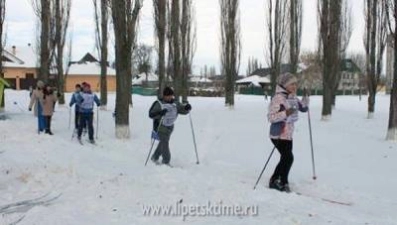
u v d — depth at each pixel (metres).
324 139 17.22
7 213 6.80
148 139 17.02
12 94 45.91
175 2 32.44
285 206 7.67
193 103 40.44
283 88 9.45
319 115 29.33
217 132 18.97
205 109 31.91
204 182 8.97
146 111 28.28
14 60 69.44
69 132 18.47
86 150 13.23
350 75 83.44
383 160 13.00
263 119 24.55
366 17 29.23
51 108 17.28
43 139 14.43
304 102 9.94
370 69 28.67
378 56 28.52
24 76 69.94
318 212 7.41
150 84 82.62
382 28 28.34
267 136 17.83
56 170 9.70
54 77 31.08
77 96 16.23
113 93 63.06
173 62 32.81
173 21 32.41
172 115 11.89
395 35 16.48
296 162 12.68
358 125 23.62
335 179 10.59
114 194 7.98
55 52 30.80
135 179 9.08
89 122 15.81
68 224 6.35
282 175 9.29
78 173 9.53
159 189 8.37
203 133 18.59
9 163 10.33
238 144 15.86
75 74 75.00
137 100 43.59
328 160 12.98
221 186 8.70
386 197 9.03
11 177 9.05
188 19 36.53
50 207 7.16
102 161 11.47
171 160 12.68
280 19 30.86
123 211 7.04
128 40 17.05
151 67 88.88
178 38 32.78
